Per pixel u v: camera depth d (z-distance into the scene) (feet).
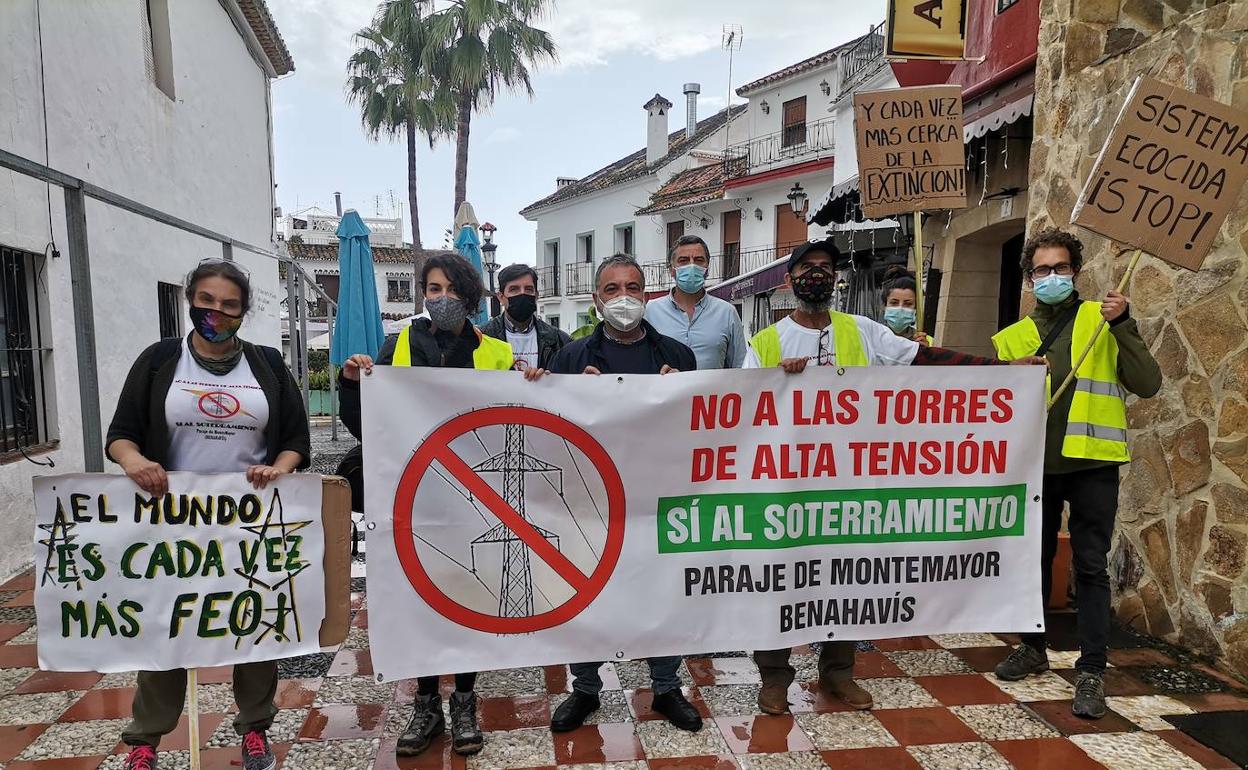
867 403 9.38
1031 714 9.87
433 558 8.50
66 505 7.50
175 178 25.64
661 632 9.06
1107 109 13.47
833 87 59.82
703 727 9.59
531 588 8.75
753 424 9.20
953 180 12.07
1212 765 8.68
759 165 66.23
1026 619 9.77
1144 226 9.57
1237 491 10.78
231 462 8.11
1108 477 10.15
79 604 7.57
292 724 9.61
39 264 17.10
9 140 15.64
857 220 28.89
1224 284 10.99
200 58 28.40
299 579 8.07
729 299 53.88
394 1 69.56
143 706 7.99
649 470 9.01
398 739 9.10
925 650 11.97
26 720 9.70
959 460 9.59
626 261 9.78
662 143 85.51
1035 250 10.77
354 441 39.11
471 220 37.88
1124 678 10.82
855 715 9.90
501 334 14.97
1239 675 10.75
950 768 8.68
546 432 8.75
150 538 7.68
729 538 9.20
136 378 7.88
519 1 67.72
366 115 80.12
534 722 9.74
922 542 9.58
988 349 25.12
